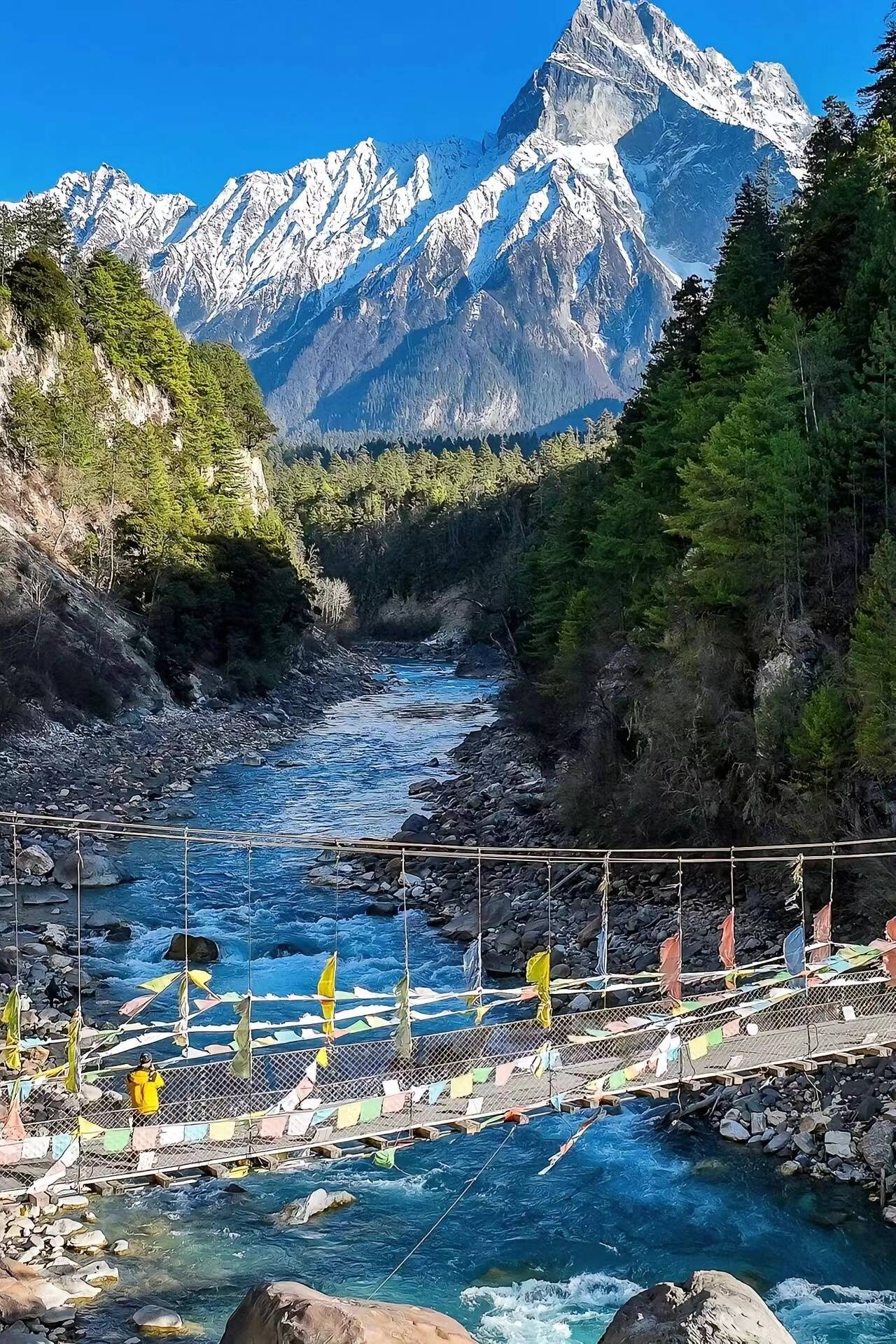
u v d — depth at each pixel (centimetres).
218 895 4650
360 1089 2395
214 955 3897
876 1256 2280
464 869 4912
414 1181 2583
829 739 3828
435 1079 2392
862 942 3572
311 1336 1494
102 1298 2097
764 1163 2617
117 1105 2620
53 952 3856
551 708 6869
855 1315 2105
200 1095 2659
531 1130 2808
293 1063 2717
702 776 4488
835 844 2853
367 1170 2631
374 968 3844
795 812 3962
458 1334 1599
